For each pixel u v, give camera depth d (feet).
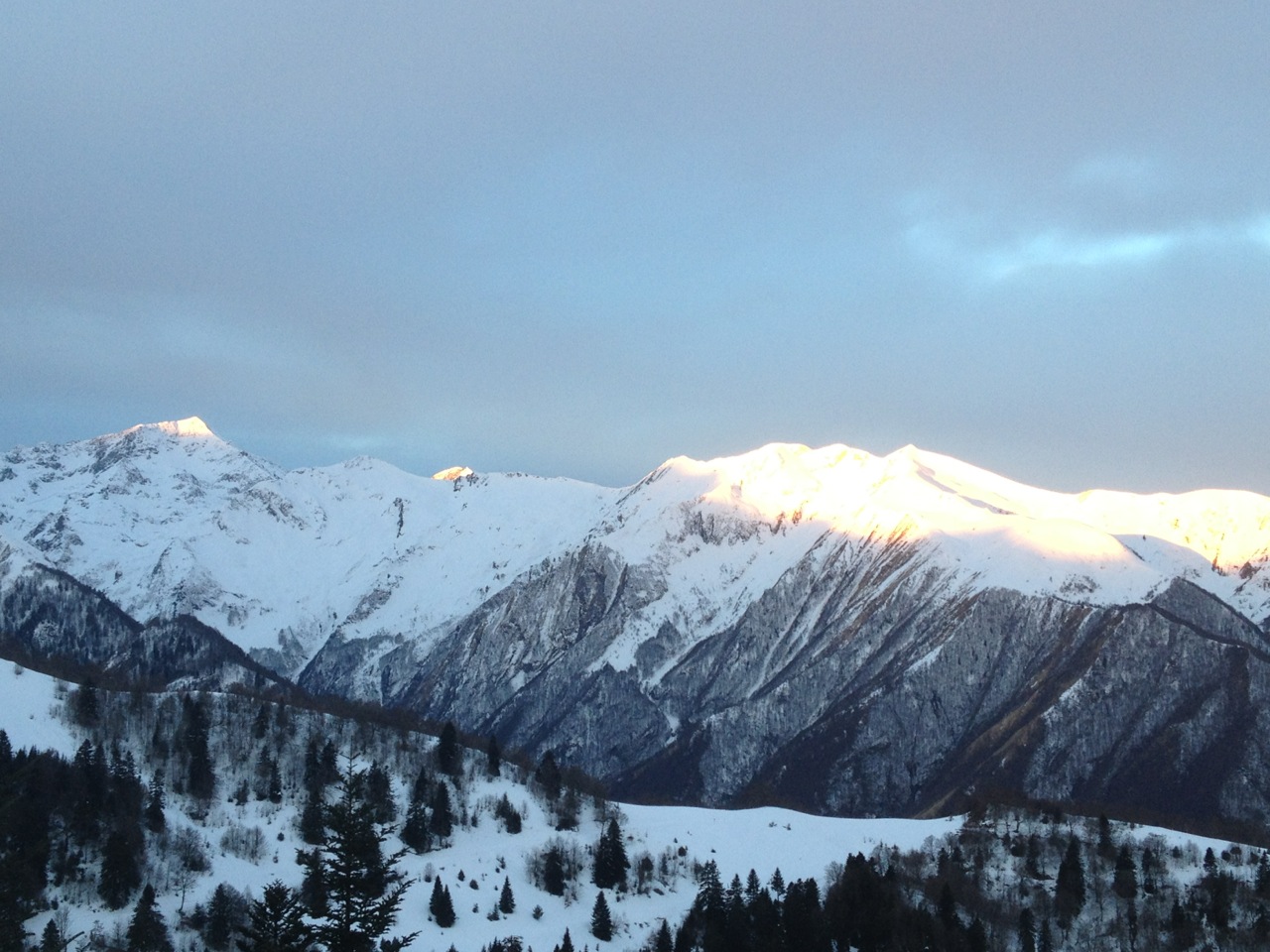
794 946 580.30
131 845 623.77
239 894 604.49
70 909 579.89
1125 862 649.61
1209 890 634.02
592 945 611.47
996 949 593.83
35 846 335.67
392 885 632.38
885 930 588.09
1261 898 626.64
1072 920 622.13
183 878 626.64
